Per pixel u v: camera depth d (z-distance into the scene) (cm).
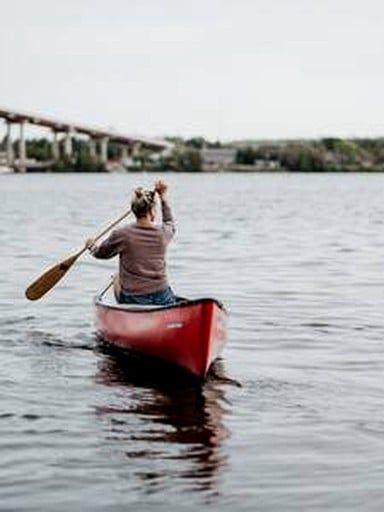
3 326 1373
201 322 1037
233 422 902
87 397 989
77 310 1520
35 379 1059
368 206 5909
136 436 861
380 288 1820
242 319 1456
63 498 721
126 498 722
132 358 1170
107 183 11956
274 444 838
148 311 1109
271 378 1070
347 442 841
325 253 2575
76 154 16325
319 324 1412
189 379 1067
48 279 1351
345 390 1016
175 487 743
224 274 2067
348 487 740
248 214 4850
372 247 2781
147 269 1160
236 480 756
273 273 2083
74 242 2934
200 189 9838
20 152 15775
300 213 4975
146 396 995
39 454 811
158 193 1184
